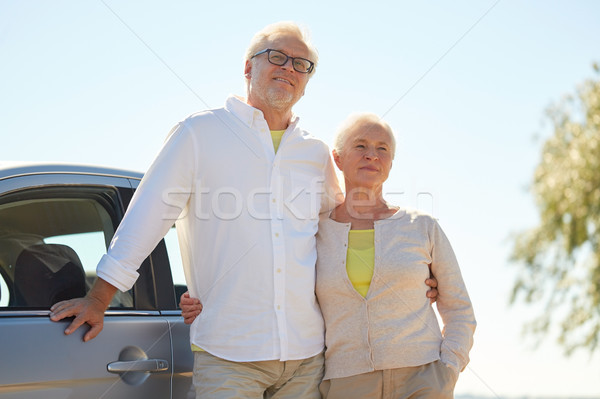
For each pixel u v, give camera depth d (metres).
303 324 2.55
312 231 2.69
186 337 2.64
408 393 2.53
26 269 2.35
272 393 2.59
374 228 2.69
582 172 8.15
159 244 2.78
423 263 2.65
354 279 2.62
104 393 2.33
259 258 2.50
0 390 2.10
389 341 2.54
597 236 8.02
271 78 2.76
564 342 7.94
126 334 2.46
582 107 8.33
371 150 2.78
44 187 2.48
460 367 2.59
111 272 2.38
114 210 2.68
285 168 2.67
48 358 2.22
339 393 2.56
